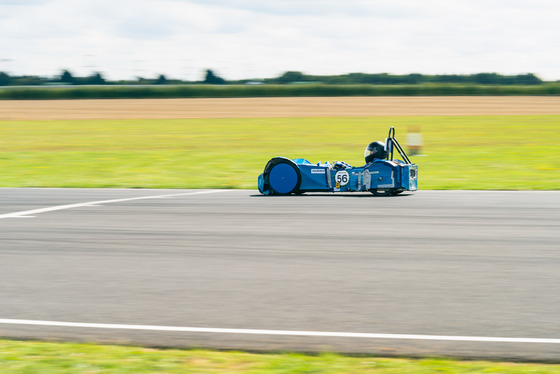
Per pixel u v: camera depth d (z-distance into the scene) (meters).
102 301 5.84
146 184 16.94
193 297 5.94
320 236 8.87
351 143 30.23
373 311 5.45
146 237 8.88
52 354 4.49
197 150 27.30
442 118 48.06
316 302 5.73
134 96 81.31
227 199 13.31
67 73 111.25
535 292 5.98
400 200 12.98
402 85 82.44
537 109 57.09
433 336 4.82
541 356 4.41
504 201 12.71
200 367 4.23
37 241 8.64
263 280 6.50
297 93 82.00
